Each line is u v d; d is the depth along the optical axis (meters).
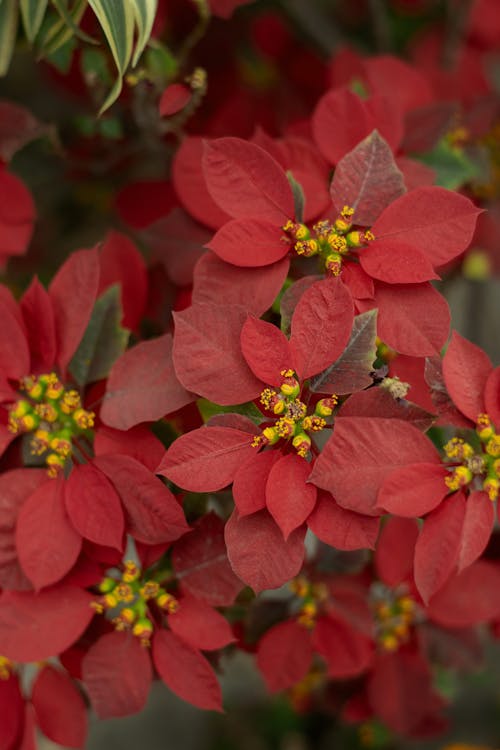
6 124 0.65
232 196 0.57
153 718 0.90
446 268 0.70
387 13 0.82
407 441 0.55
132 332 0.63
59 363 0.58
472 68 0.78
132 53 0.62
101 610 0.58
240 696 0.91
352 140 0.61
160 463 0.55
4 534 0.57
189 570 0.58
